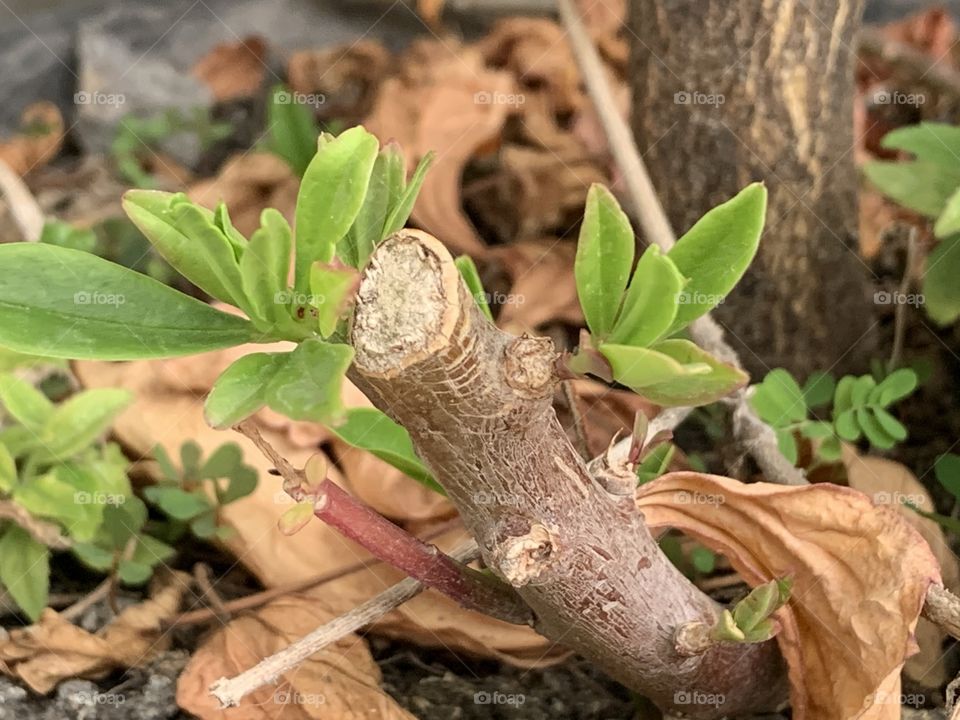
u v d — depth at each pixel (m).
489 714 0.24
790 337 0.31
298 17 0.56
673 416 0.23
